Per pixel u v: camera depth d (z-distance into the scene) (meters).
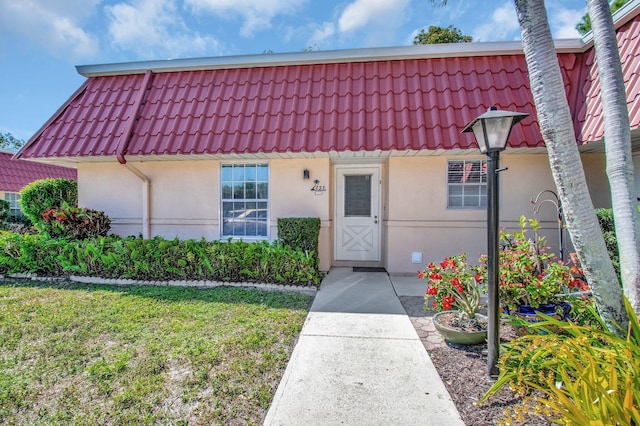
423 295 5.97
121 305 5.21
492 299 3.11
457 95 6.79
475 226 7.29
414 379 3.18
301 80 7.56
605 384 2.06
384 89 7.12
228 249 6.63
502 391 2.93
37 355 3.61
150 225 8.15
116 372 3.26
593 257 2.66
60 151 7.27
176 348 3.75
